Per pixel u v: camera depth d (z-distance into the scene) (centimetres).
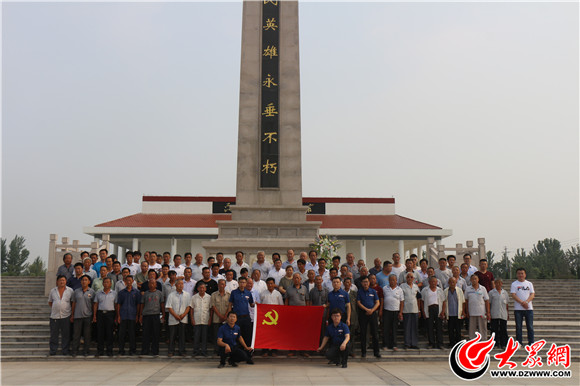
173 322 1202
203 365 1109
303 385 880
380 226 3725
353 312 1212
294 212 1948
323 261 1302
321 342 1198
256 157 1981
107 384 888
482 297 1241
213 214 4038
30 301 1856
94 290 1257
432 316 1240
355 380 928
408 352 1210
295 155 1986
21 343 1281
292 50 2069
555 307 1858
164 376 966
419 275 1359
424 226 3741
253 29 2086
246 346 1113
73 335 1218
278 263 1337
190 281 1265
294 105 2023
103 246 2094
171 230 3541
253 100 2023
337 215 4100
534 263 7156
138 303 1225
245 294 1173
